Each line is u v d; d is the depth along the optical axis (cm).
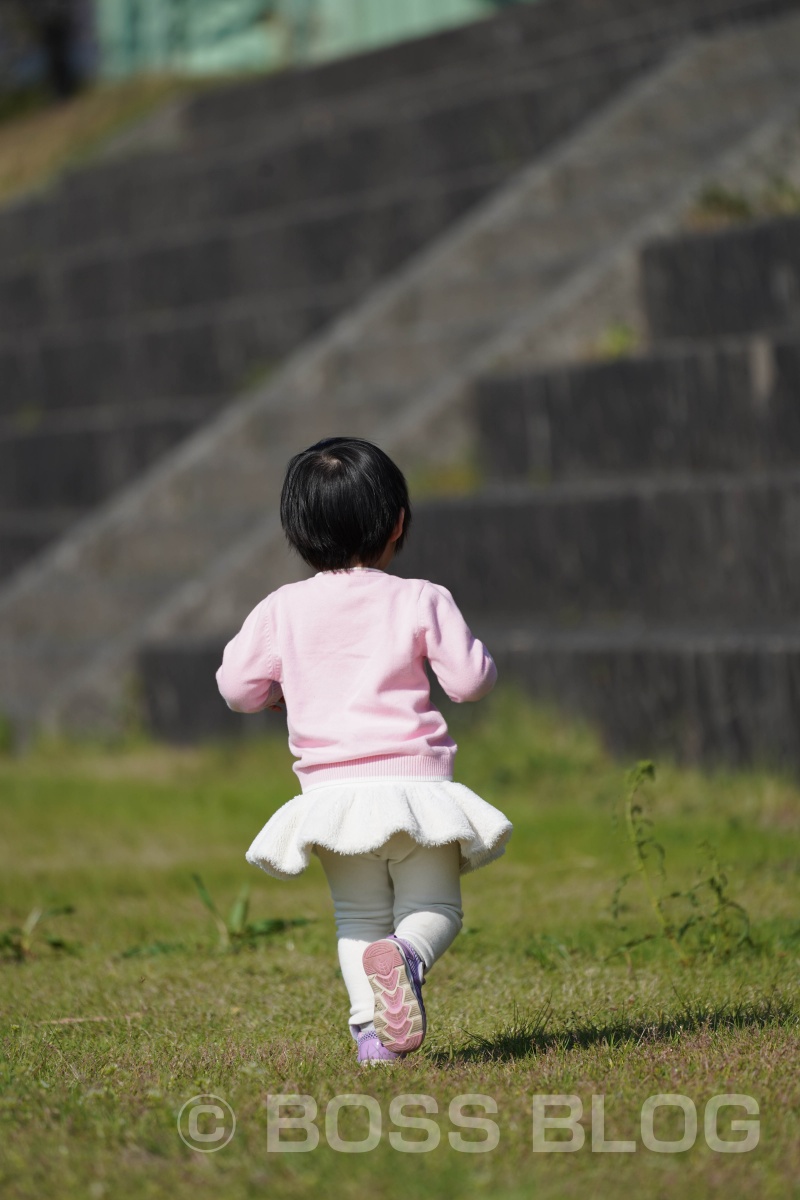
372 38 5497
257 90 4947
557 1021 896
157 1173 599
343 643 831
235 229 3956
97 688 2631
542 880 1445
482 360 2636
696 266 2448
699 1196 559
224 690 859
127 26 6262
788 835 1611
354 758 798
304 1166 600
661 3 4100
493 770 2000
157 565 2959
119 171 4741
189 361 3794
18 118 6381
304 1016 942
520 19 4378
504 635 2152
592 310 2656
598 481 2356
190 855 1727
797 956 1074
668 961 1083
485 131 3784
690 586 2100
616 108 3312
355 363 3072
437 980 1052
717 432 2220
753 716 1883
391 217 3684
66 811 2038
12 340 4206
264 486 2934
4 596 3112
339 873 827
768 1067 736
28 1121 677
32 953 1248
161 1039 866
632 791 1119
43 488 3812
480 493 2423
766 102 3150
